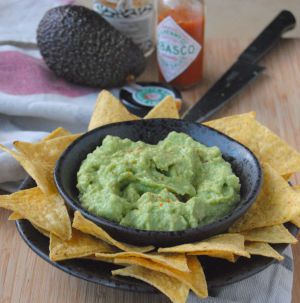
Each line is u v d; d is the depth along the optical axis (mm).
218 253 328
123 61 555
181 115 564
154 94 561
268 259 346
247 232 365
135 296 367
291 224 379
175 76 588
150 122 428
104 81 563
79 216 331
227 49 661
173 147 397
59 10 559
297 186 396
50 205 364
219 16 759
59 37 552
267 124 549
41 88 559
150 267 322
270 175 390
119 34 560
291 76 615
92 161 385
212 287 333
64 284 377
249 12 769
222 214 365
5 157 443
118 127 423
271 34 651
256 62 620
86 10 561
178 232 334
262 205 377
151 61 646
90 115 528
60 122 538
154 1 637
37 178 373
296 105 574
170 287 316
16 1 669
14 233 419
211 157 395
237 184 378
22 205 360
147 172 375
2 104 520
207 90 598
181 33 568
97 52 550
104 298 367
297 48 660
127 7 592
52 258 332
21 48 626
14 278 383
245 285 369
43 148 412
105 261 342
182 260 321
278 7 782
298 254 398
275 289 367
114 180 368
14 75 570
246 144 427
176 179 376
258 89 595
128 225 349
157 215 347
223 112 562
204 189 371
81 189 376
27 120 539
